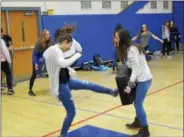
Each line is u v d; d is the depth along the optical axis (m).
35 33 7.88
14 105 5.19
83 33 9.16
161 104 4.97
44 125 4.08
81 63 9.09
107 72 8.55
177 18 13.60
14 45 7.38
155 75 7.71
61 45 3.19
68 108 3.30
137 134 3.44
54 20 8.32
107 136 3.58
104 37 9.85
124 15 10.59
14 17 7.33
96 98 5.49
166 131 3.70
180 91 5.89
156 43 12.28
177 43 13.02
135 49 3.12
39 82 7.22
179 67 8.97
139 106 3.35
